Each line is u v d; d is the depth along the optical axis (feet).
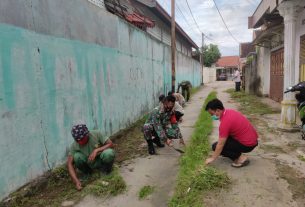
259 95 53.93
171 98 19.04
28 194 13.52
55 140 15.99
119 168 17.76
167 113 19.63
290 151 18.26
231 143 15.48
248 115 32.12
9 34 12.76
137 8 42.11
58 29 16.34
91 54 19.98
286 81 23.18
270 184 13.65
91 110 19.88
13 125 12.91
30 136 13.99
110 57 23.08
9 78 12.71
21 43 13.46
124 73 26.22
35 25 14.46
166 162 18.65
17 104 13.15
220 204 12.16
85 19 19.30
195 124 29.09
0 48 12.27
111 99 23.21
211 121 28.12
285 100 23.27
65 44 16.94
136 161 18.99
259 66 54.19
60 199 13.88
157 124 19.54
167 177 16.28
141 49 31.78
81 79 18.66
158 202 13.42
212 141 21.45
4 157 12.43
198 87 91.45
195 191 13.28
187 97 50.34
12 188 12.91
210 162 15.21
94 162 15.97
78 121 18.25
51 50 15.66
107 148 16.01
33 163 14.24
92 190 14.38
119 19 25.03
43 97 14.96
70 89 17.42
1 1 12.40
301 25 29.58
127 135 25.36
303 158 16.83
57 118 16.16
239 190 13.21
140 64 31.35
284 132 22.97
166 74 46.47
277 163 16.20
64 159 16.85
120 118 25.16
